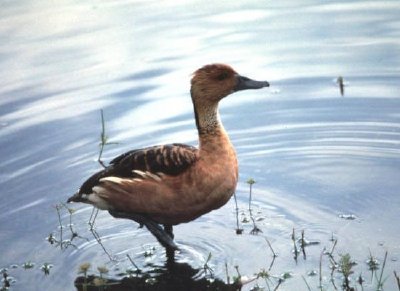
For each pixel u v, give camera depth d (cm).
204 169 1015
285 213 1147
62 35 1711
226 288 966
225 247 1068
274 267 1003
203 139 1034
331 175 1251
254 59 1585
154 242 1105
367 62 1559
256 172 1284
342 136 1360
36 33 1727
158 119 1423
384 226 1084
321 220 1116
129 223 1164
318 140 1358
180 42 1658
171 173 1016
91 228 1151
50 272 1038
